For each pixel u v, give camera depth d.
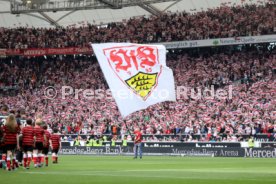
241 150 82.75
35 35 146.12
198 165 55.84
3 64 147.38
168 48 131.00
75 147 99.06
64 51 141.00
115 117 114.75
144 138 99.00
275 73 117.25
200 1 137.25
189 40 128.12
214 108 110.25
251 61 122.81
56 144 60.34
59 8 132.00
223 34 124.00
